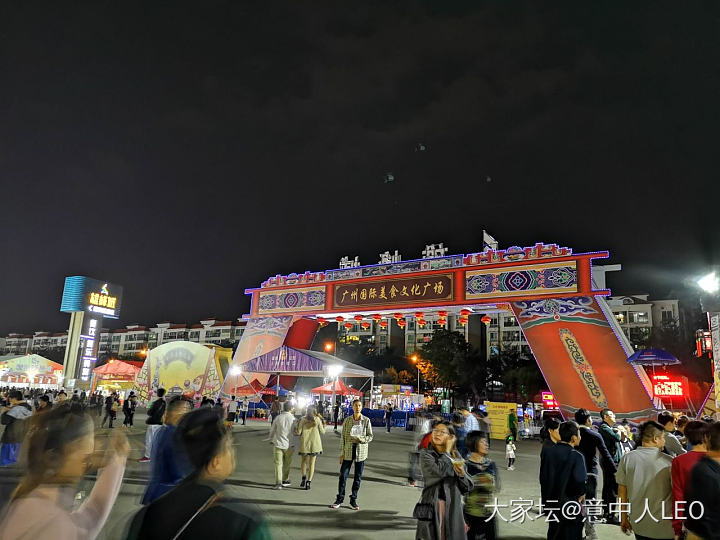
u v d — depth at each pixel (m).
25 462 2.37
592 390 19.12
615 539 7.44
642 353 16.67
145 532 2.16
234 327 119.19
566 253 20.39
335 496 10.05
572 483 5.58
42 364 40.16
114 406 24.95
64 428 2.44
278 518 8.07
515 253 21.39
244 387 28.09
